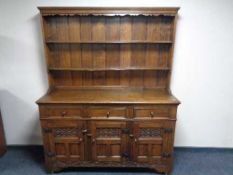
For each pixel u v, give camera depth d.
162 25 2.26
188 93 2.54
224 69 2.44
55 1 2.30
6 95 2.58
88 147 2.17
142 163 2.21
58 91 2.37
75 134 2.15
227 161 2.50
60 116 2.09
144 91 2.38
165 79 2.43
